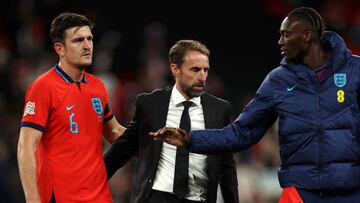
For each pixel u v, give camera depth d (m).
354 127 18.47
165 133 19.45
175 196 20.42
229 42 51.72
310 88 18.70
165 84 47.66
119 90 46.59
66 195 19.86
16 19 50.97
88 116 20.39
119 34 50.44
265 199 39.59
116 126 22.09
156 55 49.53
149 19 52.25
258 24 51.94
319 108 18.55
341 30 49.59
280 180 19.17
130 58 49.56
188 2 52.44
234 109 47.38
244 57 51.34
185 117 20.73
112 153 21.62
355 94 18.56
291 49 19.03
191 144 19.70
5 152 39.47
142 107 21.05
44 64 47.38
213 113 20.94
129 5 52.38
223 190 21.42
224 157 21.14
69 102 20.12
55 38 20.56
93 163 20.31
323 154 18.41
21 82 46.91
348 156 18.39
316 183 18.47
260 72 51.00
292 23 19.00
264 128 19.86
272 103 19.17
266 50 51.41
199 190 20.75
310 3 50.38
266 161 40.62
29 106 19.84
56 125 20.00
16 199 38.69
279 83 19.11
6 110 43.53
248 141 19.83
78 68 20.45
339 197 18.52
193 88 20.52
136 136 21.42
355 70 18.66
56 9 47.75
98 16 48.75
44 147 20.16
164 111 20.84
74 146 20.05
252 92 49.81
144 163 20.88
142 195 20.66
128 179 38.47
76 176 19.95
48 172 19.95
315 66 18.97
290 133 18.78
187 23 52.22
